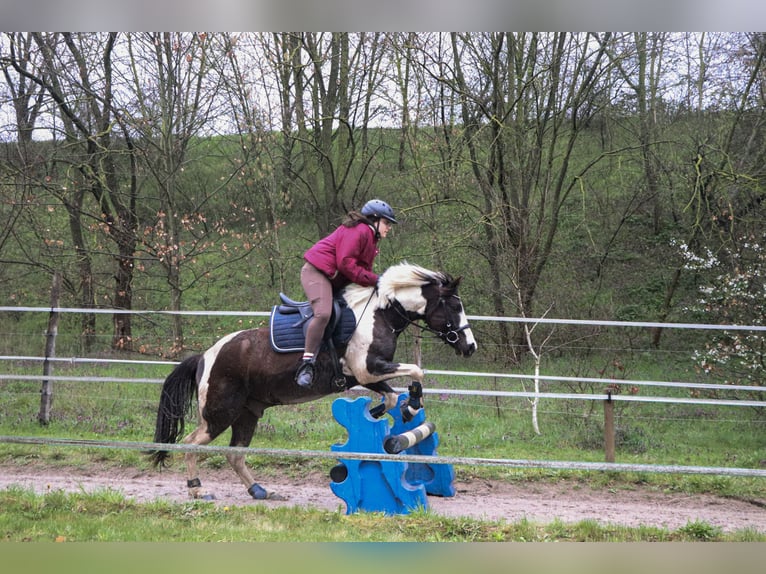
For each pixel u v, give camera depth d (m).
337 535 5.03
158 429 6.35
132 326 17.03
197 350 13.90
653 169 16.28
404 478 6.07
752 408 10.46
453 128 14.02
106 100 13.77
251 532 5.09
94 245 15.66
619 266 17.47
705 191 13.70
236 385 6.18
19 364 13.49
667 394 11.50
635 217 18.77
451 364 12.77
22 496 6.03
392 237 15.12
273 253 14.66
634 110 16.52
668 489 6.92
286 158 14.61
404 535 5.13
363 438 5.90
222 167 19.31
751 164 14.55
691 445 8.95
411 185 14.48
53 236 15.20
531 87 13.91
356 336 5.90
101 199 15.05
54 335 9.36
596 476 7.25
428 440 6.76
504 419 9.95
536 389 9.33
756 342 10.95
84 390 11.28
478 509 6.27
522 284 12.91
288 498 6.57
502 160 13.51
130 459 7.79
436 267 14.14
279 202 15.47
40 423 9.27
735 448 8.89
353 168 17.69
